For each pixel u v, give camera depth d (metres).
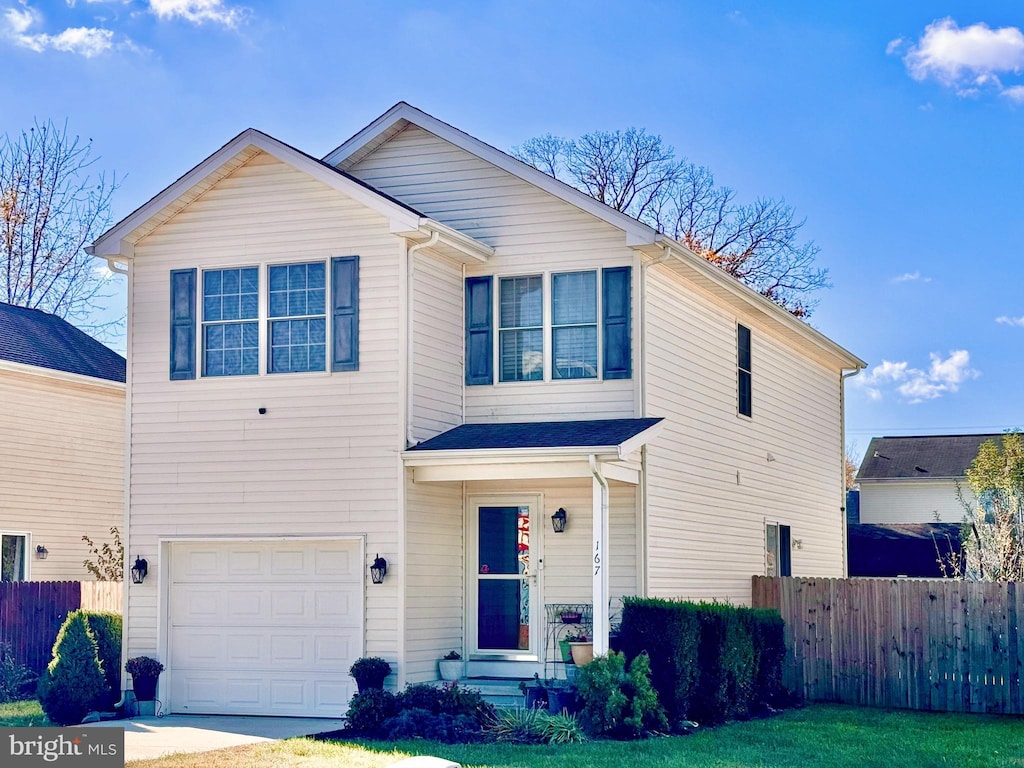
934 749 15.94
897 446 58.03
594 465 16.62
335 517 17.91
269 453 18.39
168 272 19.27
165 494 18.92
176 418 18.97
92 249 19.36
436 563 18.42
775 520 25.08
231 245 18.94
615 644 17.39
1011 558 34.06
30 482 26.67
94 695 17.55
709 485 21.36
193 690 18.56
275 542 18.28
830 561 29.33
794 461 26.77
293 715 17.94
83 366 28.58
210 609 18.62
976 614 20.94
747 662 19.12
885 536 43.59
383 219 18.12
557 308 19.11
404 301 17.91
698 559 20.58
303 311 18.45
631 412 18.52
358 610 17.69
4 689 21.38
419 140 20.33
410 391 17.89
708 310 21.83
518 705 17.41
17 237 40.53
